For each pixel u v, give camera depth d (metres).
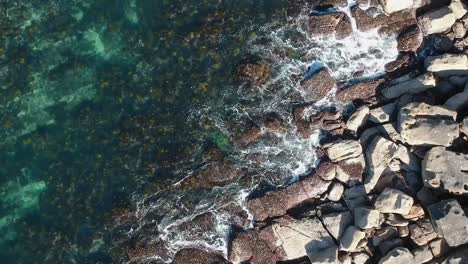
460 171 31.33
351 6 36.22
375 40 36.06
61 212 36.09
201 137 36.09
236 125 35.97
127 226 35.56
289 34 36.41
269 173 35.47
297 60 36.25
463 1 34.88
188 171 35.69
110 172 36.16
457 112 33.03
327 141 35.19
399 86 34.94
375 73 35.84
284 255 34.16
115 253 35.38
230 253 34.66
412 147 33.31
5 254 35.88
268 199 34.97
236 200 35.31
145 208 35.62
